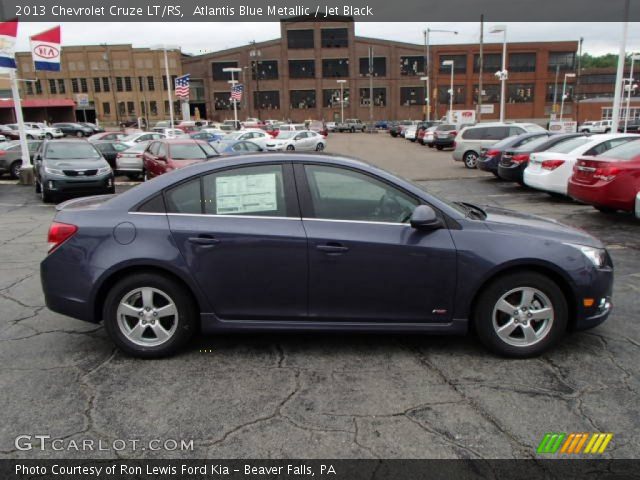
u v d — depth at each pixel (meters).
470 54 73.69
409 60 76.19
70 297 3.77
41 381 3.54
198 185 3.83
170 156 13.52
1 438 2.90
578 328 3.83
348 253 3.67
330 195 3.81
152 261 3.67
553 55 72.69
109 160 20.06
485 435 2.91
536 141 14.09
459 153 20.69
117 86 76.94
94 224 3.75
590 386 3.43
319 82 76.88
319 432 2.94
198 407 3.21
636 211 7.81
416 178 17.16
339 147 36.97
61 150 14.09
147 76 76.81
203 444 2.84
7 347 4.11
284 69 76.56
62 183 13.02
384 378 3.56
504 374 3.60
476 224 3.79
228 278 3.72
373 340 4.19
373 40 75.81
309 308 3.78
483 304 3.77
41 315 4.84
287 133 33.88
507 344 3.80
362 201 3.82
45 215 11.17
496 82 73.69
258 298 3.76
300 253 3.69
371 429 2.97
